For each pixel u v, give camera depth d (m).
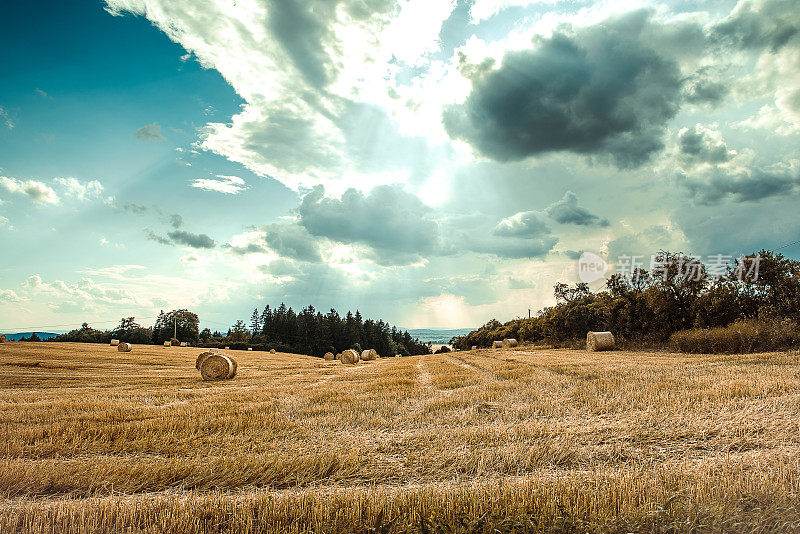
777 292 32.22
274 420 10.83
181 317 125.50
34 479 6.25
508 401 12.66
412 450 7.86
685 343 32.81
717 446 7.47
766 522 4.20
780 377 13.91
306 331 134.00
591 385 14.77
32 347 56.00
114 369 33.75
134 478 6.47
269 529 4.62
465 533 4.26
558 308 65.69
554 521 4.36
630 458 7.02
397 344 164.75
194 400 15.32
